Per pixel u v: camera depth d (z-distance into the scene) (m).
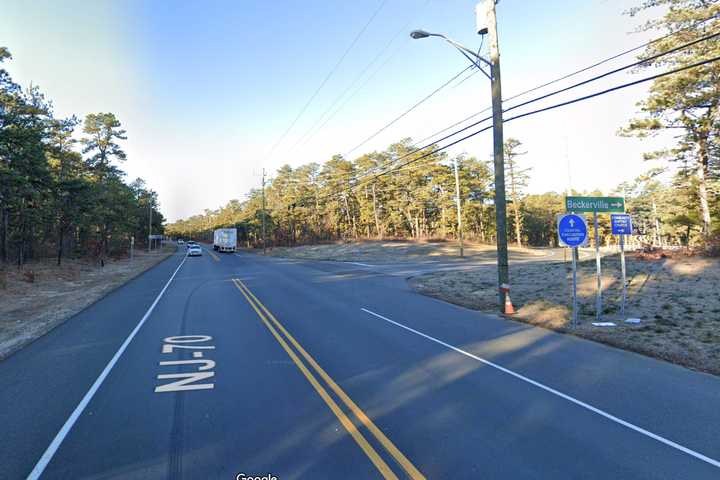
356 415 5.08
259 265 35.78
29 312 13.75
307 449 4.23
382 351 8.09
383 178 69.19
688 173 25.25
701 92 21.44
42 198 28.59
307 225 80.69
